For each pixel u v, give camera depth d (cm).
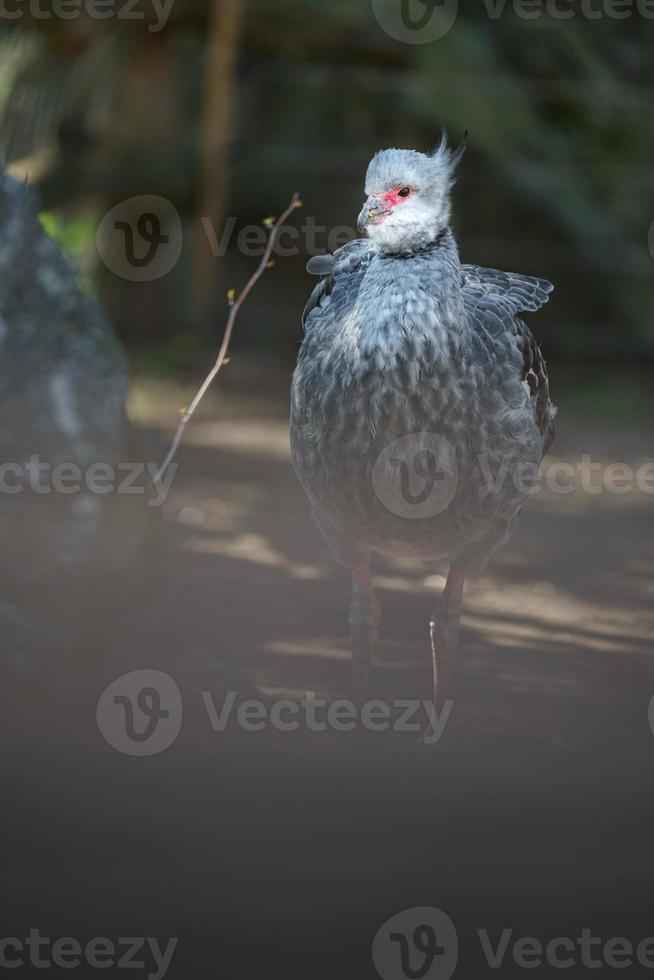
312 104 2145
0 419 650
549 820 530
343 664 725
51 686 630
